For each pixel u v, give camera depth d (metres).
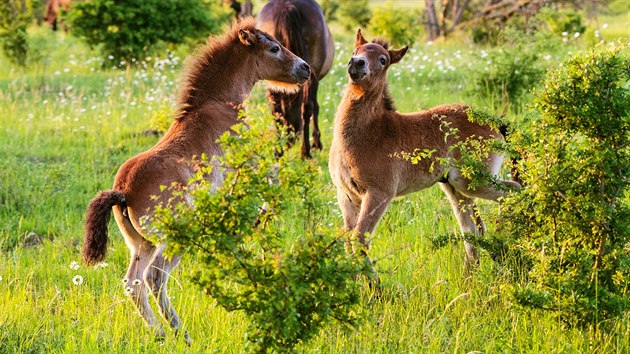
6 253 19.41
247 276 11.22
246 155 11.47
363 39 17.16
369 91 15.88
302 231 18.91
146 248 14.70
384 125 16.19
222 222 11.24
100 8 43.66
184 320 14.78
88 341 13.85
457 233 17.31
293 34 24.92
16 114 32.47
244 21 17.59
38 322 14.54
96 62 44.84
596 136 13.41
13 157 26.23
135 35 43.75
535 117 14.47
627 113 12.98
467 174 14.76
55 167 24.98
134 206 14.40
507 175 20.91
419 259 16.98
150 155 14.98
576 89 13.31
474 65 34.53
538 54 33.00
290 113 25.38
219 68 16.97
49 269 17.88
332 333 13.90
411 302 14.98
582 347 13.07
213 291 11.25
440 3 63.22
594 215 12.87
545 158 13.28
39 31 52.66
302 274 11.02
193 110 16.47
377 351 13.48
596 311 12.88
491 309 14.76
